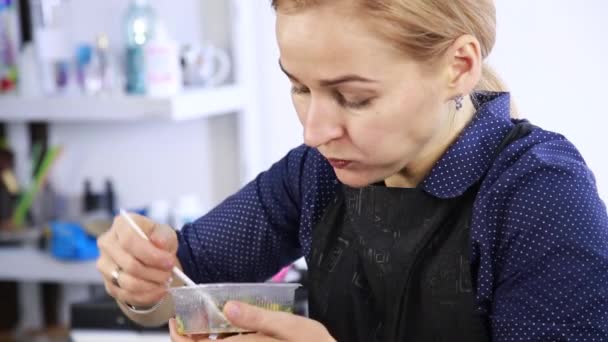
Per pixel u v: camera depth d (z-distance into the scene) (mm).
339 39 939
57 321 3236
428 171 1168
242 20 2834
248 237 1356
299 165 1318
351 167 1043
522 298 1036
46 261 2801
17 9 3018
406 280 1163
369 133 990
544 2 2445
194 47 2846
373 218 1193
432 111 1011
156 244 1305
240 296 1078
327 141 1009
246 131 2885
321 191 1284
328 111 991
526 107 2508
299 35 949
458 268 1122
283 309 1109
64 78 2881
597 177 2465
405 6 942
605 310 998
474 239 1087
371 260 1194
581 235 1009
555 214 1022
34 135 3168
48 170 3098
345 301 1243
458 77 1015
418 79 981
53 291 3219
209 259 1365
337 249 1256
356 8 932
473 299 1111
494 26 1062
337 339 1264
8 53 3006
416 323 1165
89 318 1975
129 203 3141
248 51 2859
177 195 3092
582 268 1000
